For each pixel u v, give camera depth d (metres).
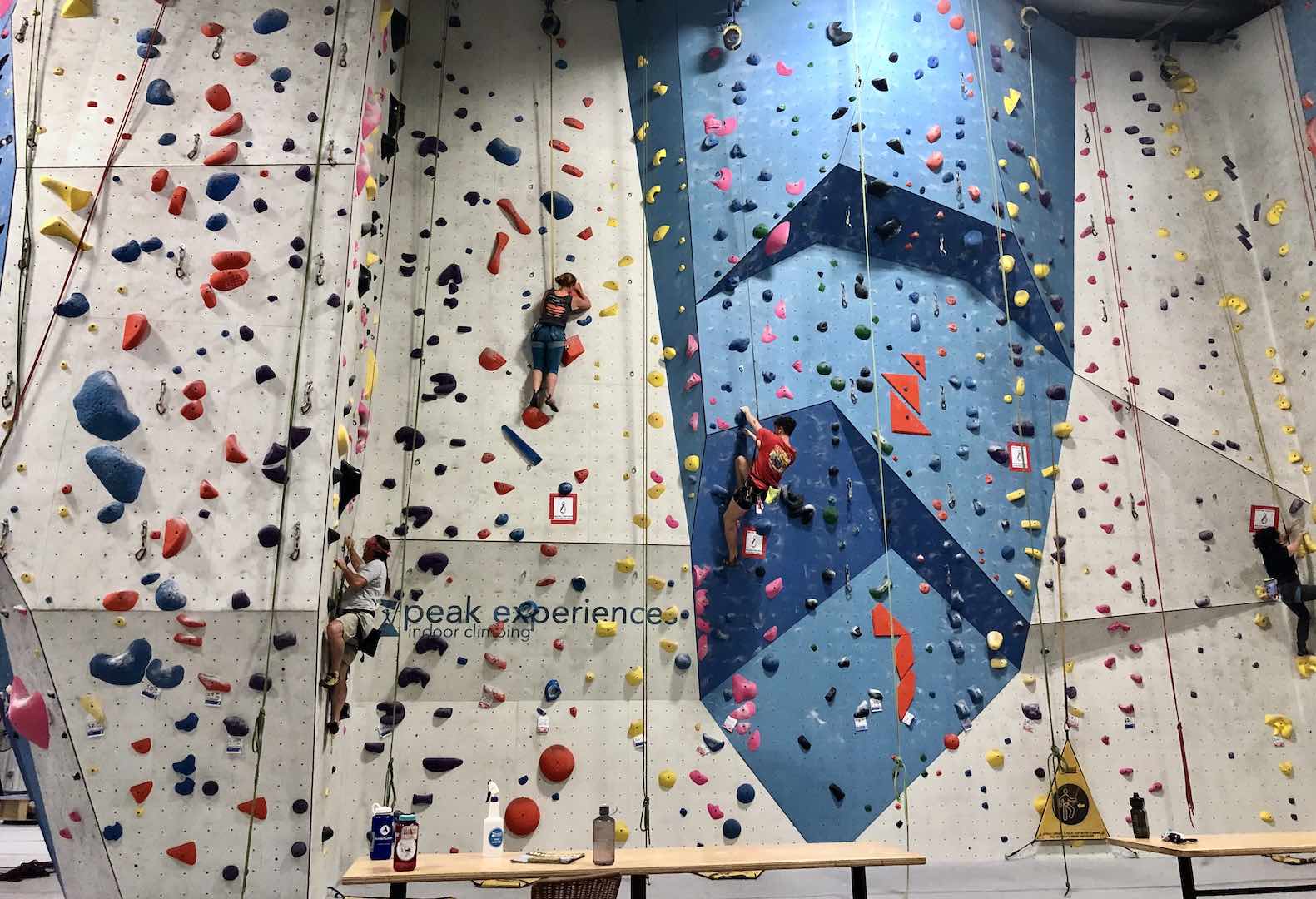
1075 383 6.37
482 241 5.99
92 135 4.59
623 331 5.98
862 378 6.00
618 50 6.49
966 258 6.29
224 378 4.46
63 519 4.24
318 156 4.73
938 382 6.12
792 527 5.76
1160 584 6.10
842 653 5.64
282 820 4.19
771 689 5.54
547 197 6.11
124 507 4.29
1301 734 5.95
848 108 6.16
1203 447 6.37
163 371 4.42
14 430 4.27
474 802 5.19
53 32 4.67
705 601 5.61
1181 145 7.01
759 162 6.12
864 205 5.90
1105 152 6.89
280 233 4.63
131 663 4.20
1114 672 5.93
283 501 4.39
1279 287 6.66
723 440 5.79
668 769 5.38
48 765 4.18
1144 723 5.87
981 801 5.59
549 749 5.29
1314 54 6.55
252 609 4.28
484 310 5.88
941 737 5.64
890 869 5.27
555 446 5.72
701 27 6.38
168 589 4.24
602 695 5.43
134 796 4.13
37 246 4.45
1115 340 6.50
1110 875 5.14
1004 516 6.01
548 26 6.35
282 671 4.27
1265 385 6.57
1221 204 6.92
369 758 5.15
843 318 6.09
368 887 4.95
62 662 4.18
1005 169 6.39
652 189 6.23
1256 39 6.96
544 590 5.52
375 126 5.20
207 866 4.12
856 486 5.88
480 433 5.68
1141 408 6.39
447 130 6.14
